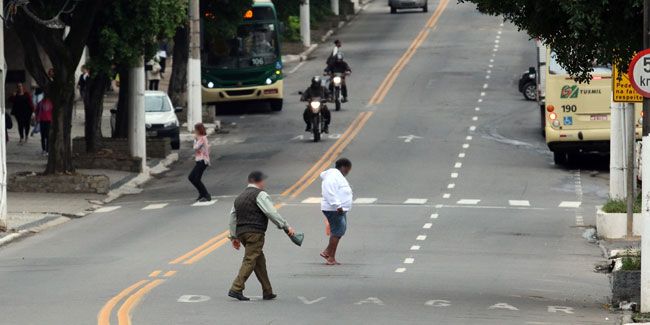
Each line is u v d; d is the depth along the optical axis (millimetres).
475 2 47656
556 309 43812
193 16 119688
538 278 52031
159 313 41531
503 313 42531
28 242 64500
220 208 76375
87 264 55125
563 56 46562
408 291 47438
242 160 102438
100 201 82625
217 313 41594
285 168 96312
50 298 45094
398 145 108188
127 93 102250
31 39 84500
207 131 120125
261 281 44781
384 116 127000
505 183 88062
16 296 45719
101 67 86938
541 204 78812
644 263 41312
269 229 67375
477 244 62531
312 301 44469
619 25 43875
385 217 72062
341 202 54312
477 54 177375
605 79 94188
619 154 71062
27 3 77750
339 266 54625
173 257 56812
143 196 85750
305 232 66000
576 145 94875
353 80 155250
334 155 103188
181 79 131250
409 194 82562
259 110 137375
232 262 55094
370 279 50688
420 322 40312
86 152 98188
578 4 42969
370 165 96812
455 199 80562
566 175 92500
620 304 44562
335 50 134625
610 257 56406
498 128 118812
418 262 56250
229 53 132625
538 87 116000
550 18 45844
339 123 122750
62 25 79188
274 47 133875
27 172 88000
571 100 94688
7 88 135375
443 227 68375
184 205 78812
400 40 195625
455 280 50906
